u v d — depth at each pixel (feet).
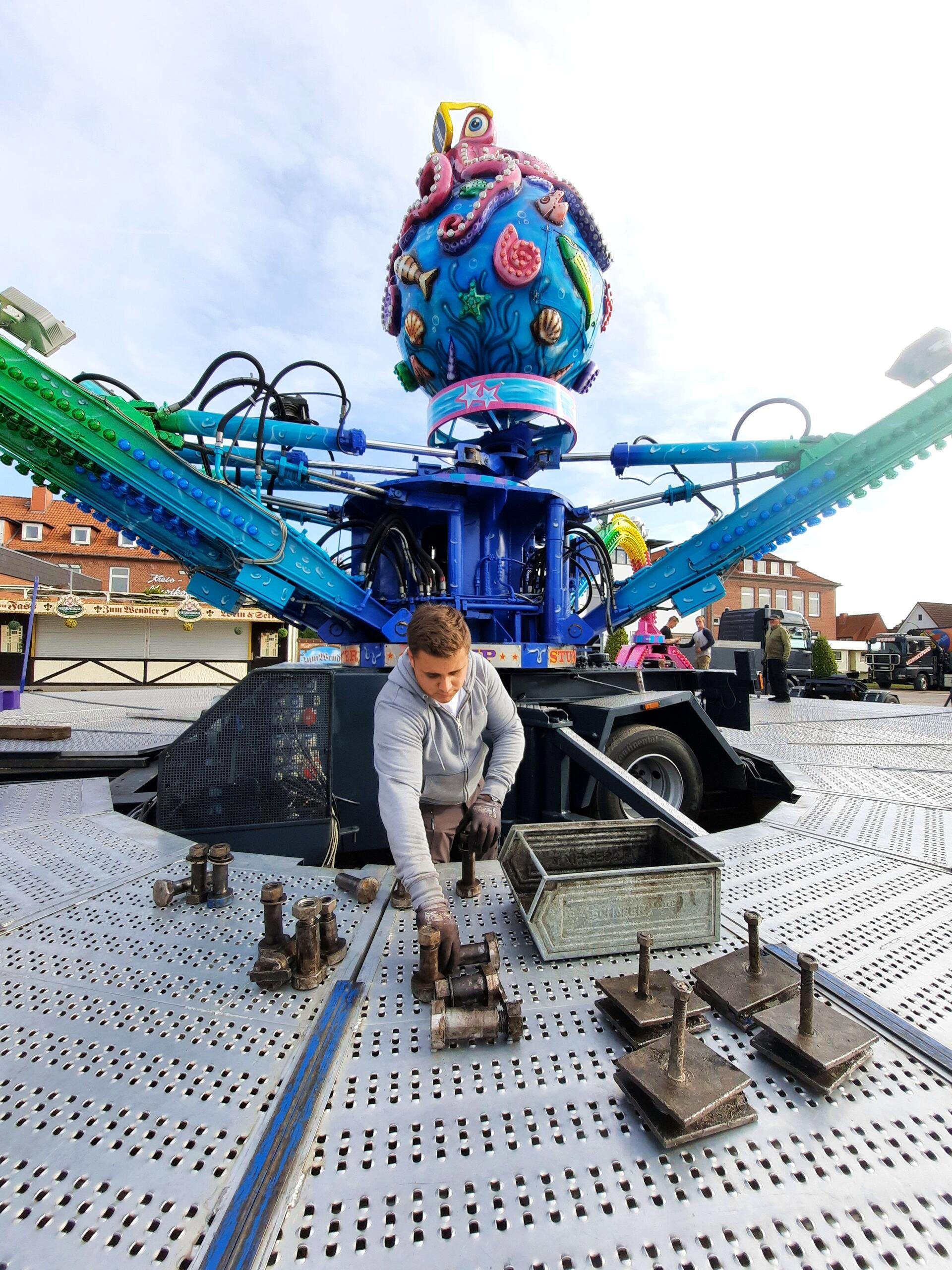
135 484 11.39
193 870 6.62
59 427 10.85
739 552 14.25
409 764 5.93
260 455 11.97
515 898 6.37
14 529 105.60
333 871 7.61
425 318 13.99
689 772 13.50
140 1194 3.23
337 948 5.51
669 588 14.85
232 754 9.25
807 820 9.89
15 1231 3.04
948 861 8.06
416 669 5.79
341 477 13.16
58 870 7.62
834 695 53.98
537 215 13.02
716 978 5.00
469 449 14.30
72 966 5.44
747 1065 4.25
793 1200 3.23
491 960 5.03
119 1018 4.71
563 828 7.18
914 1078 4.14
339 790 9.52
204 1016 4.73
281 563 12.51
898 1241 3.02
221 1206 3.16
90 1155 3.49
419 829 5.61
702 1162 3.46
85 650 83.87
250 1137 3.60
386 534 13.43
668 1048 4.12
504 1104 3.89
